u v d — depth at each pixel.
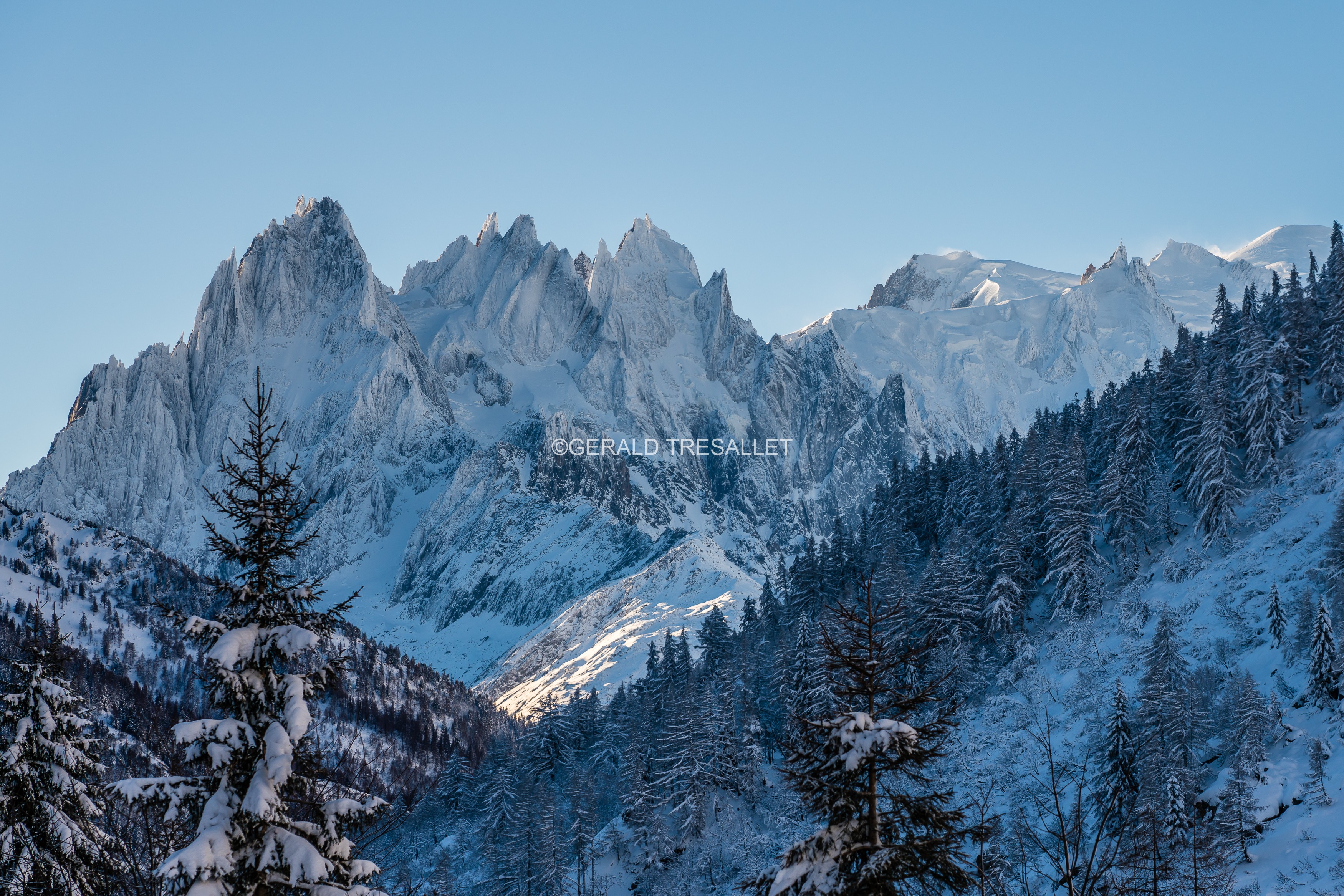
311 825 17.92
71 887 24.48
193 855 16.06
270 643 18.12
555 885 93.69
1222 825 59.38
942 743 18.45
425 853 108.38
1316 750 63.19
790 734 19.09
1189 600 93.56
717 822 91.88
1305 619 77.44
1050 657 94.75
